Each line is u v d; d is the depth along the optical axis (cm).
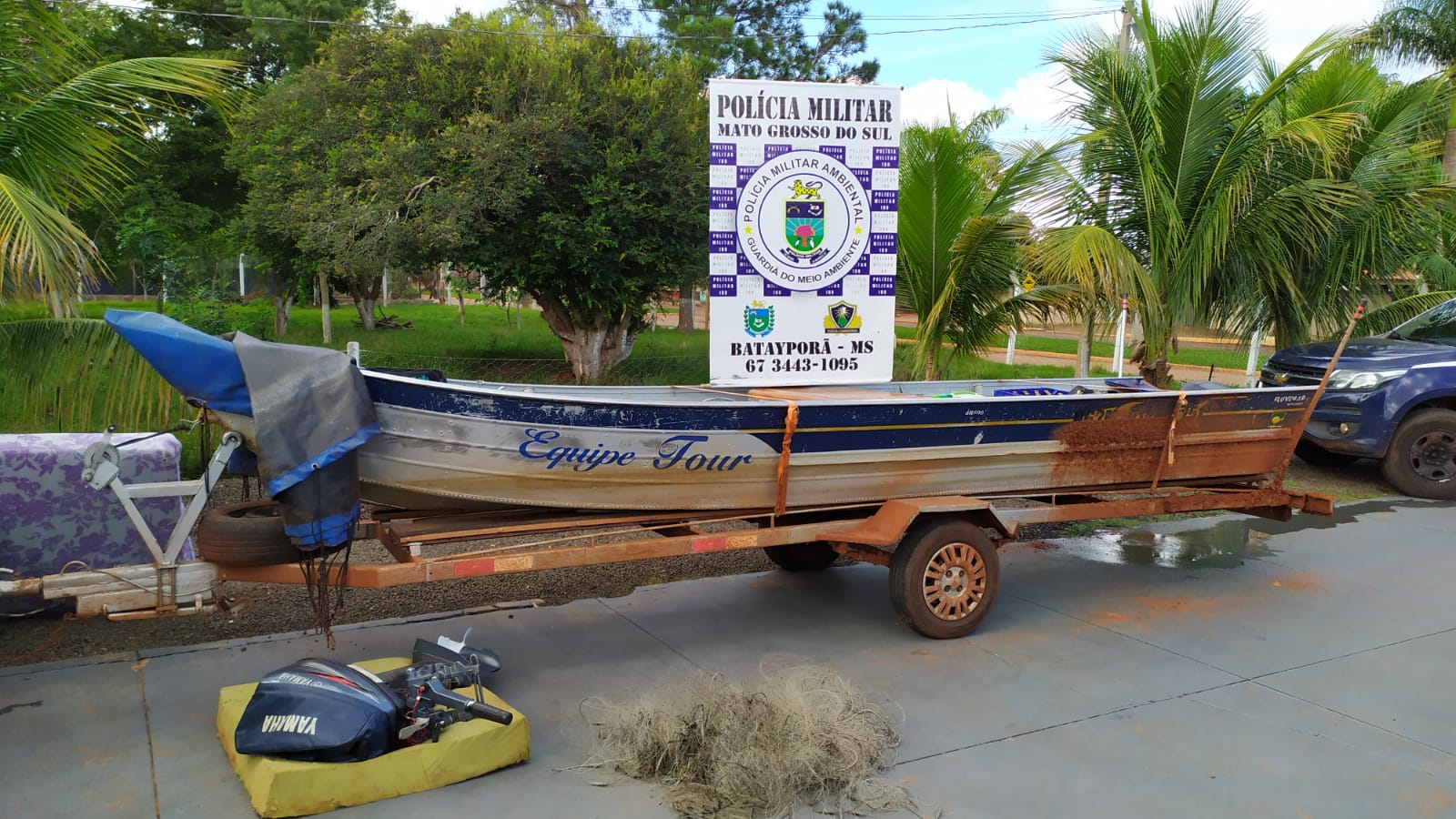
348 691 371
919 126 930
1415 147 1120
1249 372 1331
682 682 483
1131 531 836
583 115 1392
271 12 2505
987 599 564
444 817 356
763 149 633
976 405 553
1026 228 929
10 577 512
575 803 370
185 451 860
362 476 448
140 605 407
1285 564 735
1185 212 1018
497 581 645
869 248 666
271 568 423
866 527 541
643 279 1455
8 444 511
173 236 1942
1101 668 520
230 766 388
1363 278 1161
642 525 526
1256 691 493
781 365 656
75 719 426
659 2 2666
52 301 579
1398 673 519
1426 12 1812
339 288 2405
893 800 375
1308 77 1098
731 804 368
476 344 2044
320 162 1415
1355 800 385
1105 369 2033
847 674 503
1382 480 1071
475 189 1295
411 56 1398
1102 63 1005
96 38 1962
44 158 639
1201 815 372
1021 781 395
